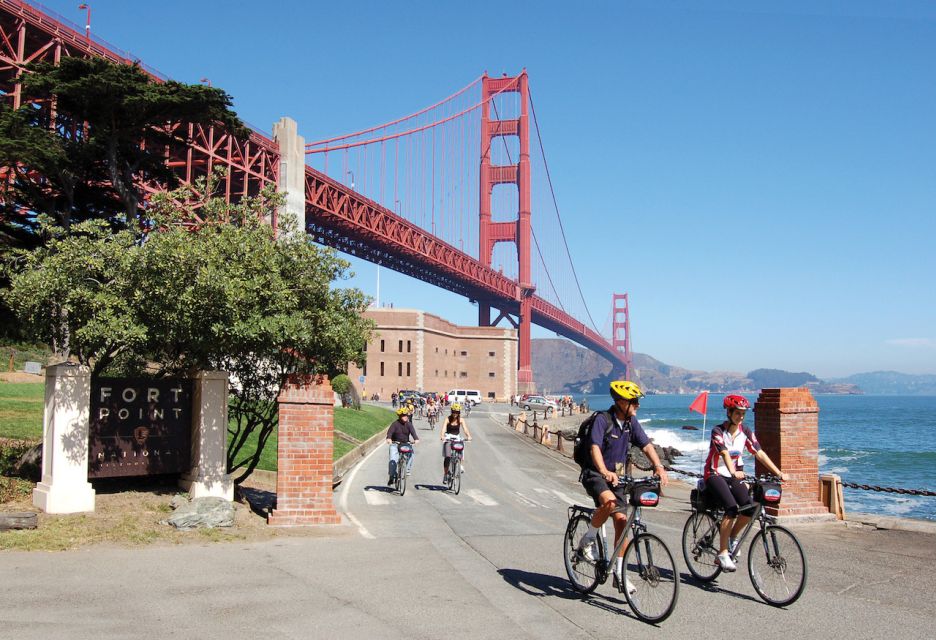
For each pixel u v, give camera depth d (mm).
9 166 19438
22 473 12695
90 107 22062
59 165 19969
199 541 9523
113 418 11602
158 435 11992
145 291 11805
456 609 6566
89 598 6621
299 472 11320
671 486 18688
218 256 11773
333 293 13227
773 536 7051
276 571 7914
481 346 107688
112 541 9195
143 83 22875
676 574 6105
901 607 6855
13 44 33969
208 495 12008
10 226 18484
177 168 46375
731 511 7309
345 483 17922
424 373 92688
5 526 9258
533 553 9281
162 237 11797
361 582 7508
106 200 22750
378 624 6074
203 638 5609
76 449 10797
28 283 11711
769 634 5988
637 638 5852
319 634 5785
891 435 90500
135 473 11688
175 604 6508
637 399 6625
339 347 13023
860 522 11914
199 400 12234
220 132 46844
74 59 21734
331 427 11523
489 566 8422
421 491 16672
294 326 11664
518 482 19141
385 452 27422
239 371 13148
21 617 5988
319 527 11031
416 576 7828
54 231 12641
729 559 7383
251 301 11664
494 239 136625
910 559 9133
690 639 5840
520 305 132000
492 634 5883
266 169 53125
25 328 13156
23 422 18203
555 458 27375
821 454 59000
